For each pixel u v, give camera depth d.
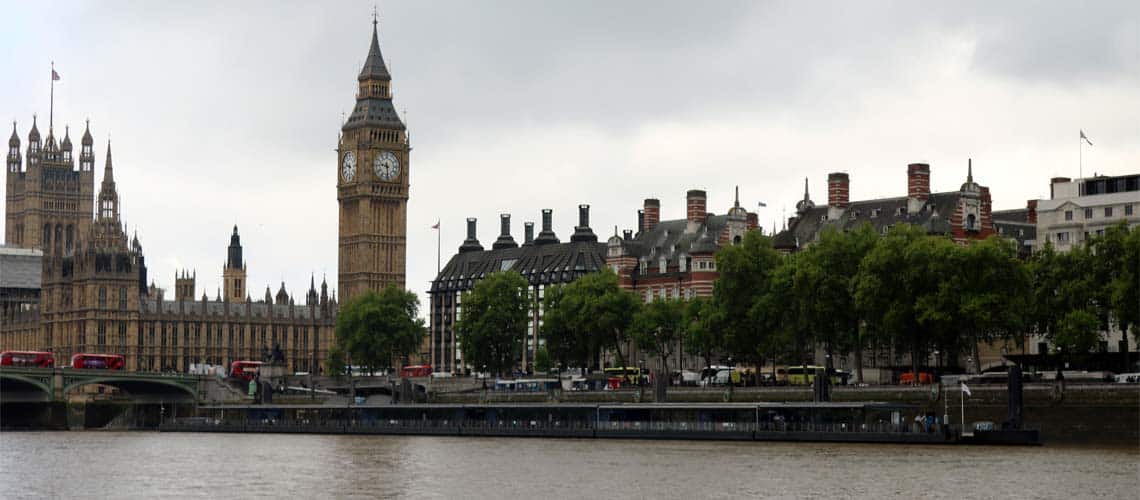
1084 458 172.38
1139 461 168.88
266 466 189.62
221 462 196.75
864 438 198.62
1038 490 149.38
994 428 192.62
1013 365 191.38
